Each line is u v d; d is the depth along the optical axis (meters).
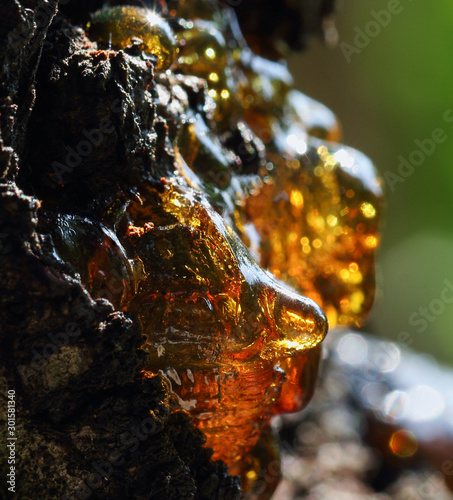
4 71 0.30
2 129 0.30
